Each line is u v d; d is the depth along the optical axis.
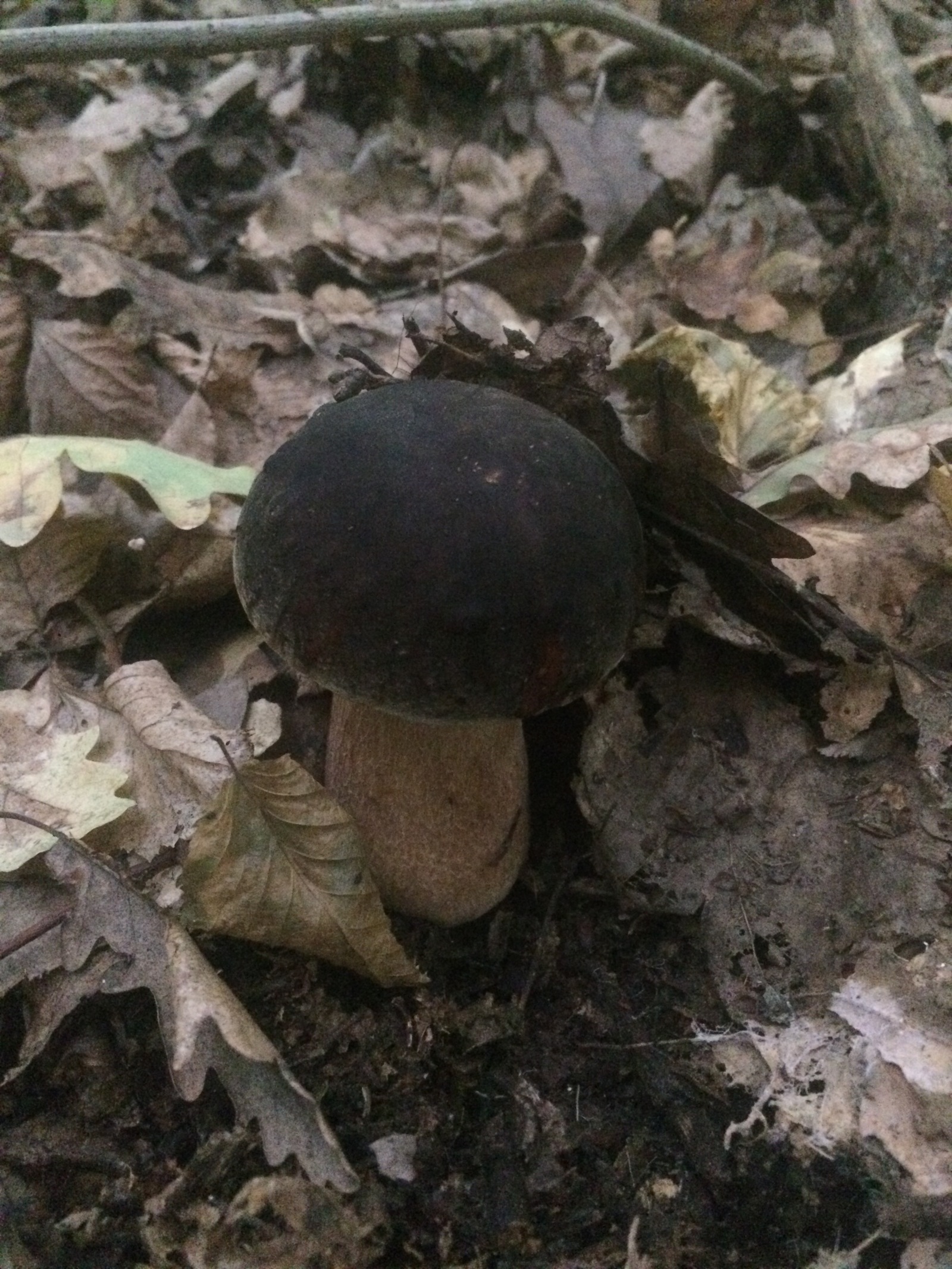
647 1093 0.22
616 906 0.25
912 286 0.35
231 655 0.28
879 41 0.37
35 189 0.42
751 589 0.26
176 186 0.45
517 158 0.47
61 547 0.28
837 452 0.29
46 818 0.23
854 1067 0.21
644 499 0.26
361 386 0.24
